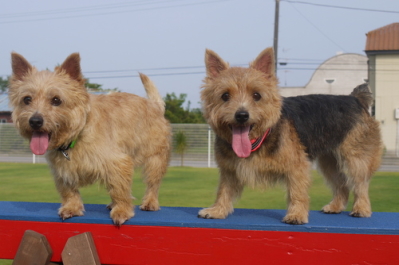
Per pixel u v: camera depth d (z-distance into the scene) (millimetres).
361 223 1271
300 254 1240
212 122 1332
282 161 1299
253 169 1314
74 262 1250
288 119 1343
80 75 1310
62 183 1333
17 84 1318
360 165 1416
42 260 1264
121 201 1307
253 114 1281
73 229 1294
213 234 1255
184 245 1263
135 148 1432
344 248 1230
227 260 1253
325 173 1512
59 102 1281
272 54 1343
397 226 1242
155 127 1479
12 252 1309
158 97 1561
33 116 1252
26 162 5570
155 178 1461
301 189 1301
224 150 1337
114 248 1282
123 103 1425
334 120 1411
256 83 1307
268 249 1245
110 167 1298
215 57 1371
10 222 1312
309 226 1238
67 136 1283
